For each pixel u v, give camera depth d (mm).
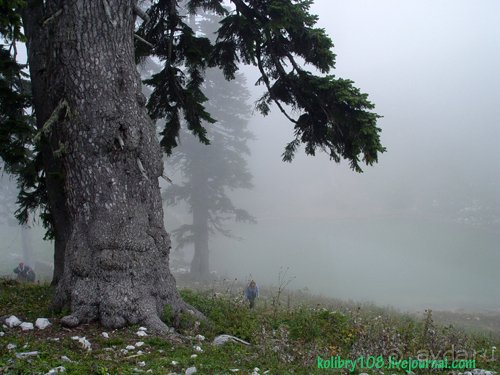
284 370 4371
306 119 9797
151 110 9773
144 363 4176
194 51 9016
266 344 5039
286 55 9586
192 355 4629
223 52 10539
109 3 6059
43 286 8773
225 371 4141
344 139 8914
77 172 5977
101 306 5594
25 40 5773
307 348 5121
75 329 5293
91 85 5898
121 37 6223
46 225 9656
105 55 6000
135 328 5508
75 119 5898
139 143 6191
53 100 6172
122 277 5812
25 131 8414
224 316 6570
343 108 8469
